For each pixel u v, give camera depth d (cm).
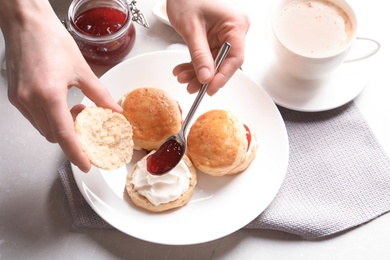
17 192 64
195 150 63
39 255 61
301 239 64
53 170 65
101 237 62
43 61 55
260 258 63
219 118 64
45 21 58
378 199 65
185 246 63
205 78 56
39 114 55
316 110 68
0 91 69
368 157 67
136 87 68
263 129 66
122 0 69
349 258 63
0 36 72
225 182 64
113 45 69
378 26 74
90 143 57
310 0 68
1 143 67
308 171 66
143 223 60
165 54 69
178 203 61
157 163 62
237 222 60
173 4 60
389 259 63
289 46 66
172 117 64
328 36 66
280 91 69
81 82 57
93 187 61
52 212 63
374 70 71
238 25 61
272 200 63
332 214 64
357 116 69
